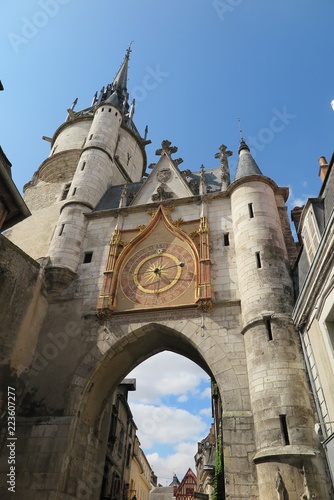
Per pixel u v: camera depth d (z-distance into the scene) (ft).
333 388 39.27
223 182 77.56
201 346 54.49
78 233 74.64
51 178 100.07
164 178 83.10
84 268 69.21
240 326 54.95
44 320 63.41
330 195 44.42
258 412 45.73
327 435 40.83
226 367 51.70
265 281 55.52
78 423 54.03
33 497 46.57
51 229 82.07
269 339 50.31
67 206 79.56
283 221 68.39
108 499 75.97
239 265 60.29
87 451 56.13
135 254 68.95
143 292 63.36
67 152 99.96
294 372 47.19
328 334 40.42
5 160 48.78
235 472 43.47
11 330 56.34
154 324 58.59
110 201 84.84
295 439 42.22
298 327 50.11
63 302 65.05
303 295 46.24
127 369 66.85
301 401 44.93
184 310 58.90
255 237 61.11
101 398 62.03
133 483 122.52
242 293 57.00
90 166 88.63
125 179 103.14
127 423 107.76
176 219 71.77
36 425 52.34
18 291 59.36
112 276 65.62
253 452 44.42
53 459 49.08
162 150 89.40
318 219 46.44
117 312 61.11
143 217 74.95
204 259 62.69
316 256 40.60
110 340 58.59
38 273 65.10
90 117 112.68
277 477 39.91
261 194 67.10
